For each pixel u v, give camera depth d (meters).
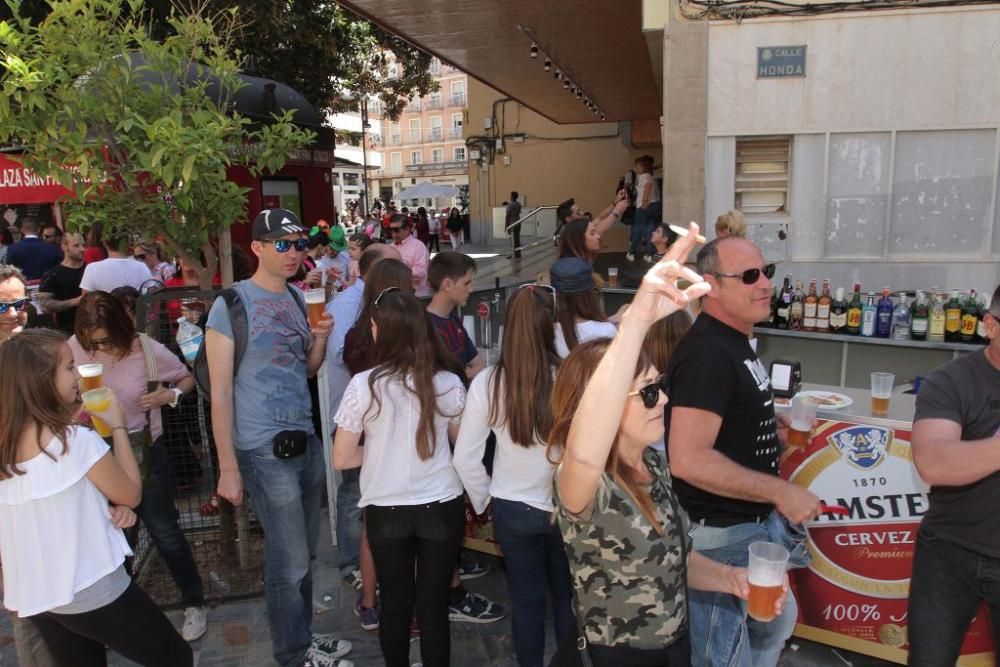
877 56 6.20
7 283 3.38
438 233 29.38
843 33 6.21
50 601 2.20
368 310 3.52
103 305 3.27
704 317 2.39
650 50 7.88
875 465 2.93
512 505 2.66
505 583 3.92
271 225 2.97
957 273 6.50
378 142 74.94
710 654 2.27
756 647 2.53
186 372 3.72
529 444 2.56
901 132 6.33
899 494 2.91
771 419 2.38
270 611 2.98
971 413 2.19
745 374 2.29
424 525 2.67
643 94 17.67
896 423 2.88
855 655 3.15
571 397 1.92
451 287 3.48
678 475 2.23
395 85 19.72
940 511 2.28
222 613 3.66
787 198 6.63
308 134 3.92
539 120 23.97
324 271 7.05
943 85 6.18
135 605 2.38
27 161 3.54
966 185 6.36
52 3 3.35
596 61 13.32
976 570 2.20
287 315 3.06
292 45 14.43
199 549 4.23
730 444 2.32
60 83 3.34
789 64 6.32
